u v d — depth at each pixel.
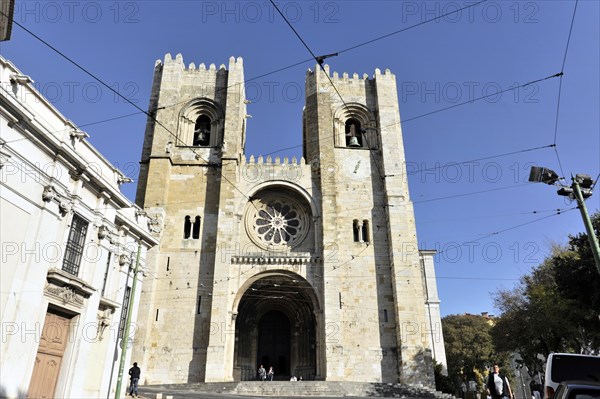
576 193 15.03
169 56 47.06
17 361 14.56
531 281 46.41
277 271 38.75
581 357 14.59
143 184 42.53
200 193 41.91
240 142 46.09
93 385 18.94
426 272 57.75
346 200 42.75
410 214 42.91
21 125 15.20
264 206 44.06
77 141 19.00
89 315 18.45
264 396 29.48
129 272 22.50
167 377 34.94
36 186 16.05
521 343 49.72
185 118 45.50
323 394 32.16
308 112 47.00
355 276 39.62
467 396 52.97
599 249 14.23
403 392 33.50
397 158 43.78
